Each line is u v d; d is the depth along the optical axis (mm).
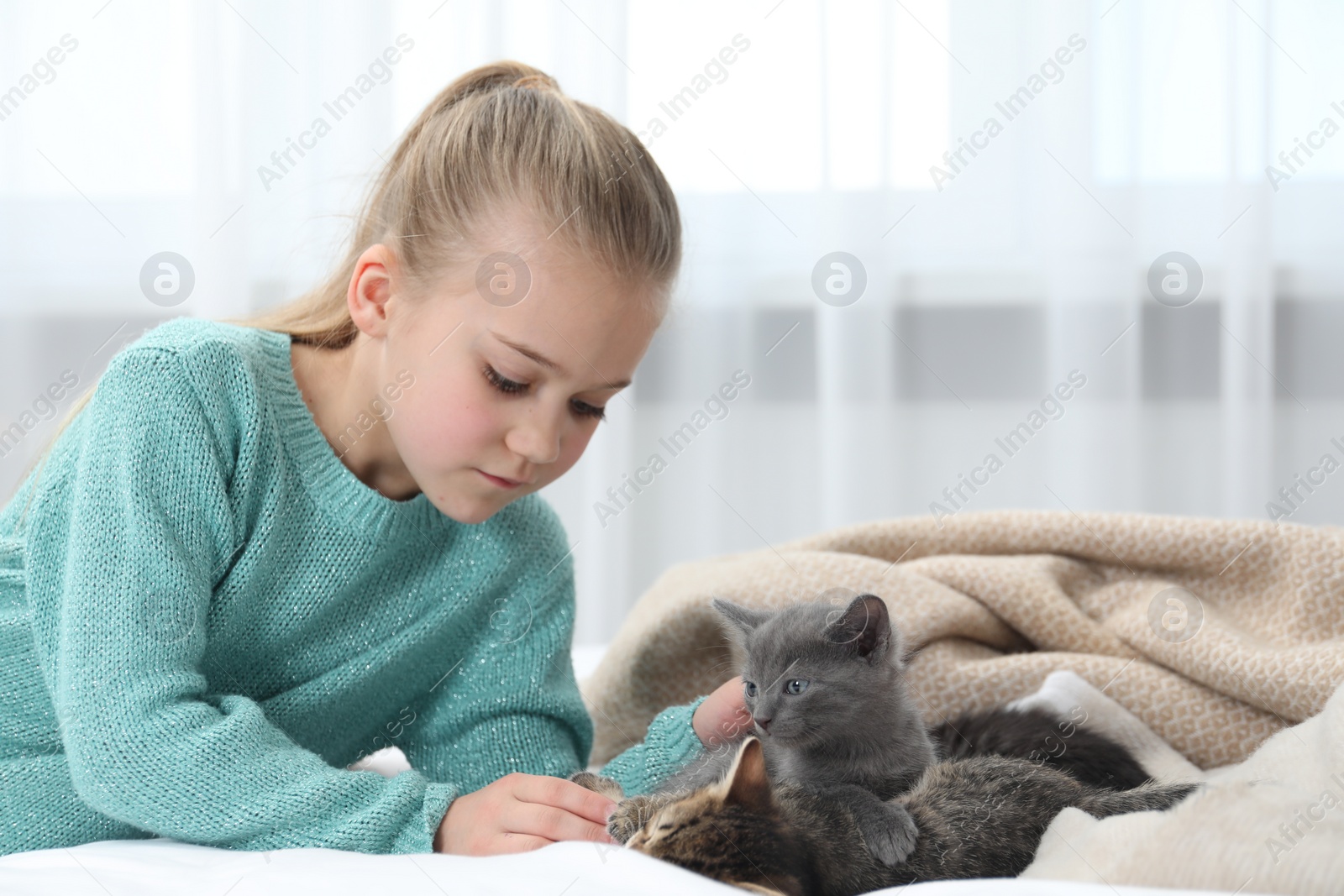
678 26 3037
